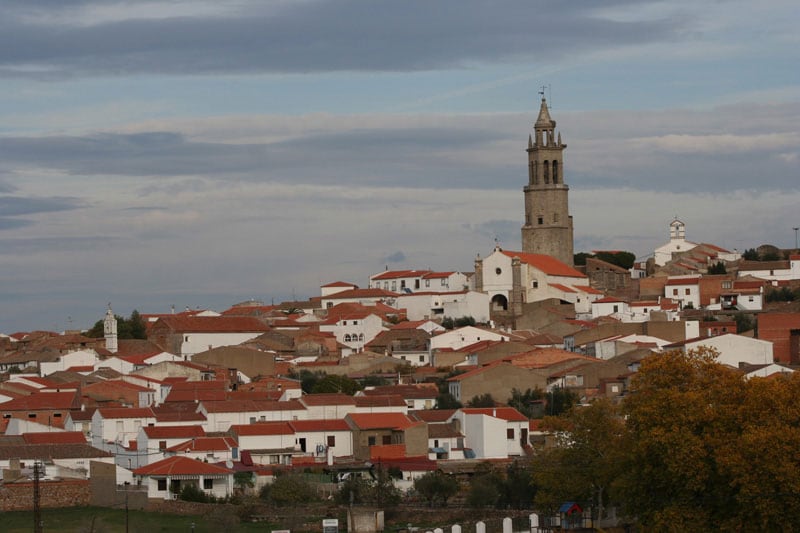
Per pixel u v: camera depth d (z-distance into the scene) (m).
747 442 159.50
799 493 156.62
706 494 168.50
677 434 167.00
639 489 173.88
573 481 189.62
